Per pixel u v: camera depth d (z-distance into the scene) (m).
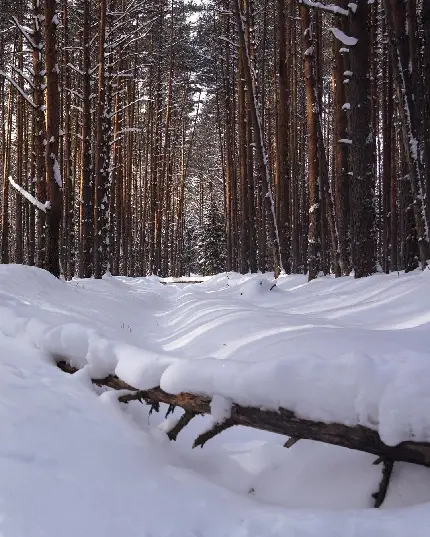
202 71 36.53
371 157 10.64
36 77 13.02
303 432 3.08
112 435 3.49
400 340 4.61
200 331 7.20
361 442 2.91
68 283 12.03
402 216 19.62
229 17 26.48
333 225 16.50
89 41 18.86
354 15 10.41
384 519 2.52
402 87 9.27
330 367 3.07
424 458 2.78
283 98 17.47
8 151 26.20
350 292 9.70
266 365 3.22
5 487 2.53
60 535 2.27
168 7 33.12
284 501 3.18
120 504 2.61
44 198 13.38
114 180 28.34
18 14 21.81
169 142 38.56
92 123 25.11
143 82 36.44
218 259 51.62
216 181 55.03
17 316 5.36
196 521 2.57
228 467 3.56
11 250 43.72
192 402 3.49
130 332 8.00
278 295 12.09
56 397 3.81
